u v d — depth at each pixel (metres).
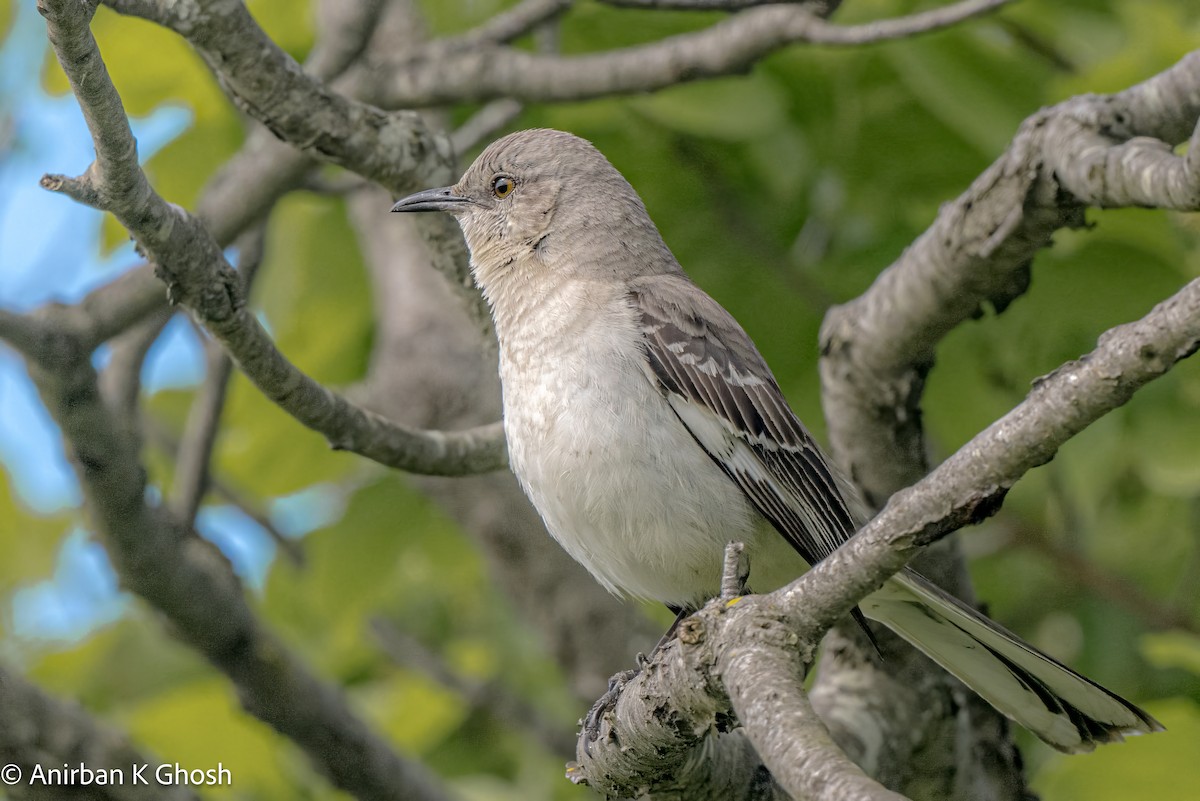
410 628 15.41
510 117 12.59
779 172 12.54
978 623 8.64
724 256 12.78
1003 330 11.64
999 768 10.58
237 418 13.14
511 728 14.05
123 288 9.48
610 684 8.77
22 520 14.43
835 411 10.27
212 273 8.46
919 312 9.46
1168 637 10.41
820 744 5.34
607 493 8.96
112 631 13.55
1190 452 10.95
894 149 12.24
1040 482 12.95
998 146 11.25
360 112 10.04
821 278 12.60
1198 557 12.91
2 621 14.20
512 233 10.15
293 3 12.91
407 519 13.27
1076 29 11.88
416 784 10.87
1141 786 10.12
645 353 9.16
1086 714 8.44
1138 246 10.88
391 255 14.43
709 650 6.90
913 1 11.79
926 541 6.15
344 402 9.48
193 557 9.98
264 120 9.77
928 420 12.02
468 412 13.73
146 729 11.26
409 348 13.99
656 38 12.73
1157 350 5.81
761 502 9.23
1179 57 10.58
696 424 9.12
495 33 10.84
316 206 14.14
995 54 11.38
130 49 11.98
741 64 10.19
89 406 9.34
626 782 8.03
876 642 9.45
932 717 10.33
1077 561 12.73
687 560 9.11
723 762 8.41
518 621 15.10
